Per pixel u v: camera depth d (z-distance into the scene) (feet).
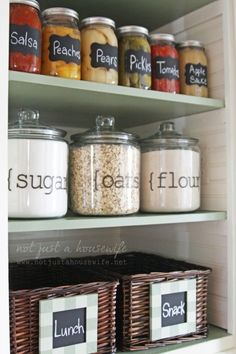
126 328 2.54
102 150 2.48
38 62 2.21
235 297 2.80
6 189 1.98
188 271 2.75
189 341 2.70
